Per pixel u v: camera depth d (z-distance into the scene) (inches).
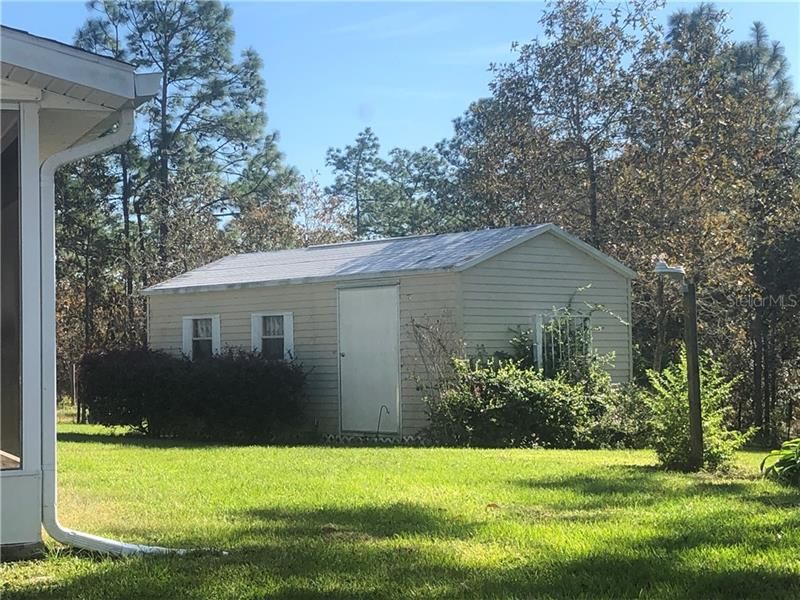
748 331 898.7
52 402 222.2
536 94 946.1
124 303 1200.2
